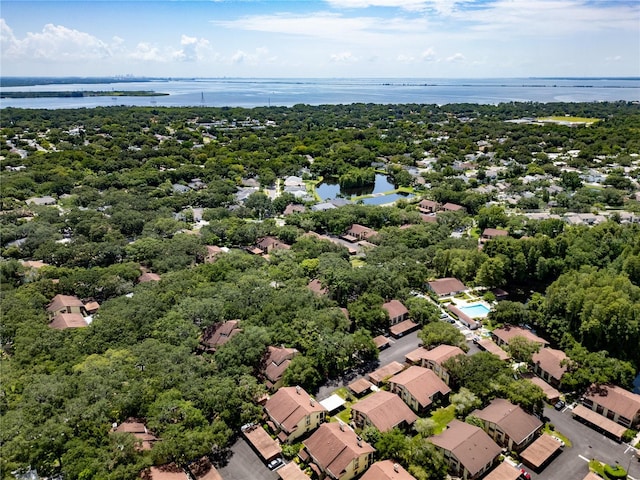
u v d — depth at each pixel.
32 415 69.62
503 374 88.12
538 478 70.69
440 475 69.50
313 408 80.75
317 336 96.06
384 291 118.94
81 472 61.78
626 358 95.44
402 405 82.62
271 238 167.88
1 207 188.50
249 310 106.00
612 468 72.25
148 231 164.38
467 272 136.00
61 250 140.12
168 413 73.56
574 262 131.12
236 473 71.69
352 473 70.88
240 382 82.31
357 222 188.50
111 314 101.44
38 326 97.88
